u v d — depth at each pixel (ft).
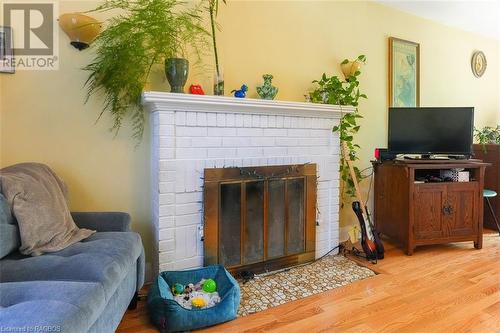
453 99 12.75
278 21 8.72
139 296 6.39
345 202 10.20
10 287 3.18
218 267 6.53
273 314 5.75
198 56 7.54
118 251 4.58
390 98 11.00
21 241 4.38
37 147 6.36
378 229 10.16
